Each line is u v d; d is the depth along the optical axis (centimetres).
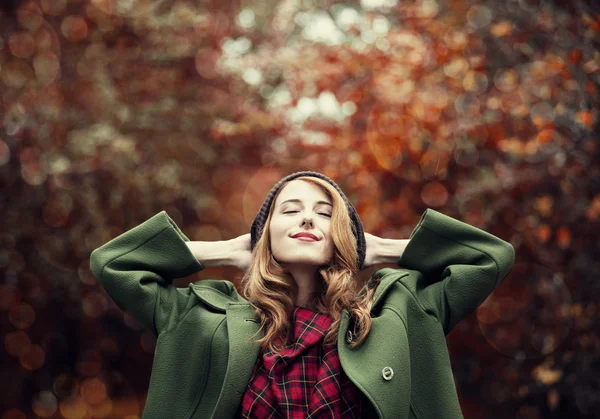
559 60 576
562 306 579
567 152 573
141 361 927
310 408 251
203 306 291
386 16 762
